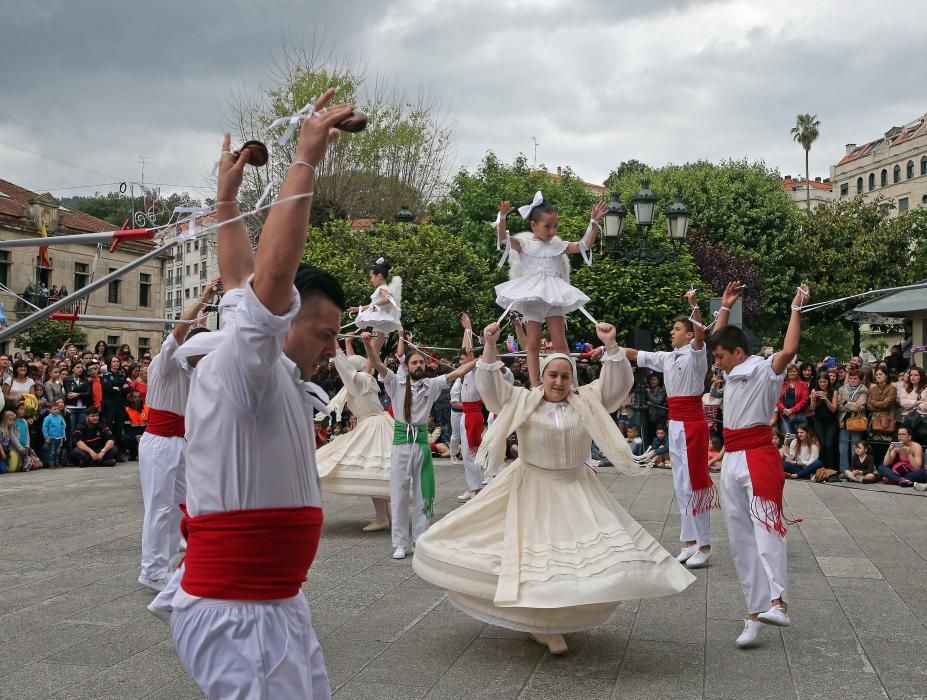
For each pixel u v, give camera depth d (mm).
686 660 5238
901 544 8570
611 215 13828
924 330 20391
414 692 4688
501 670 5051
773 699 4578
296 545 2496
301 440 2531
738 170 33781
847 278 31359
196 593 2438
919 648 5402
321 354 2580
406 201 29109
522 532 5320
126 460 16547
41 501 11281
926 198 61625
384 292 8367
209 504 2445
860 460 13203
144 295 30797
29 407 15055
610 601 4887
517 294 6051
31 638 5551
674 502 11336
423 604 6469
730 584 7176
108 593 6660
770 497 5621
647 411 15570
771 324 32781
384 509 9430
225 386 2377
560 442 5430
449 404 17672
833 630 5793
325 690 2670
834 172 71875
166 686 4715
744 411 5789
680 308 18953
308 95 26141
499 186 28547
